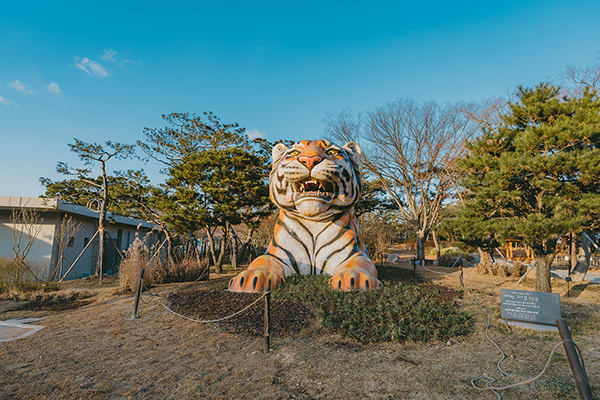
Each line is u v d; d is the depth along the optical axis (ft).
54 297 32.68
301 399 10.88
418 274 36.86
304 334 17.01
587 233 35.14
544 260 29.17
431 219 64.13
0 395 11.04
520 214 31.60
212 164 49.19
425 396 11.14
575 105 27.89
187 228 48.88
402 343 16.03
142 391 11.32
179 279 39.83
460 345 15.92
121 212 63.16
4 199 47.57
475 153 32.32
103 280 44.78
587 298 28.71
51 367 13.42
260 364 13.66
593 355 14.87
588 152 24.54
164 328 18.38
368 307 19.24
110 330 18.48
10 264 36.24
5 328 20.18
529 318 17.76
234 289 23.85
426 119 58.65
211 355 14.67
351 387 11.74
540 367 13.52
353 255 26.02
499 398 11.00
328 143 25.00
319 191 23.90
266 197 49.44
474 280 37.88
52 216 50.70
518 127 31.48
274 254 26.63
